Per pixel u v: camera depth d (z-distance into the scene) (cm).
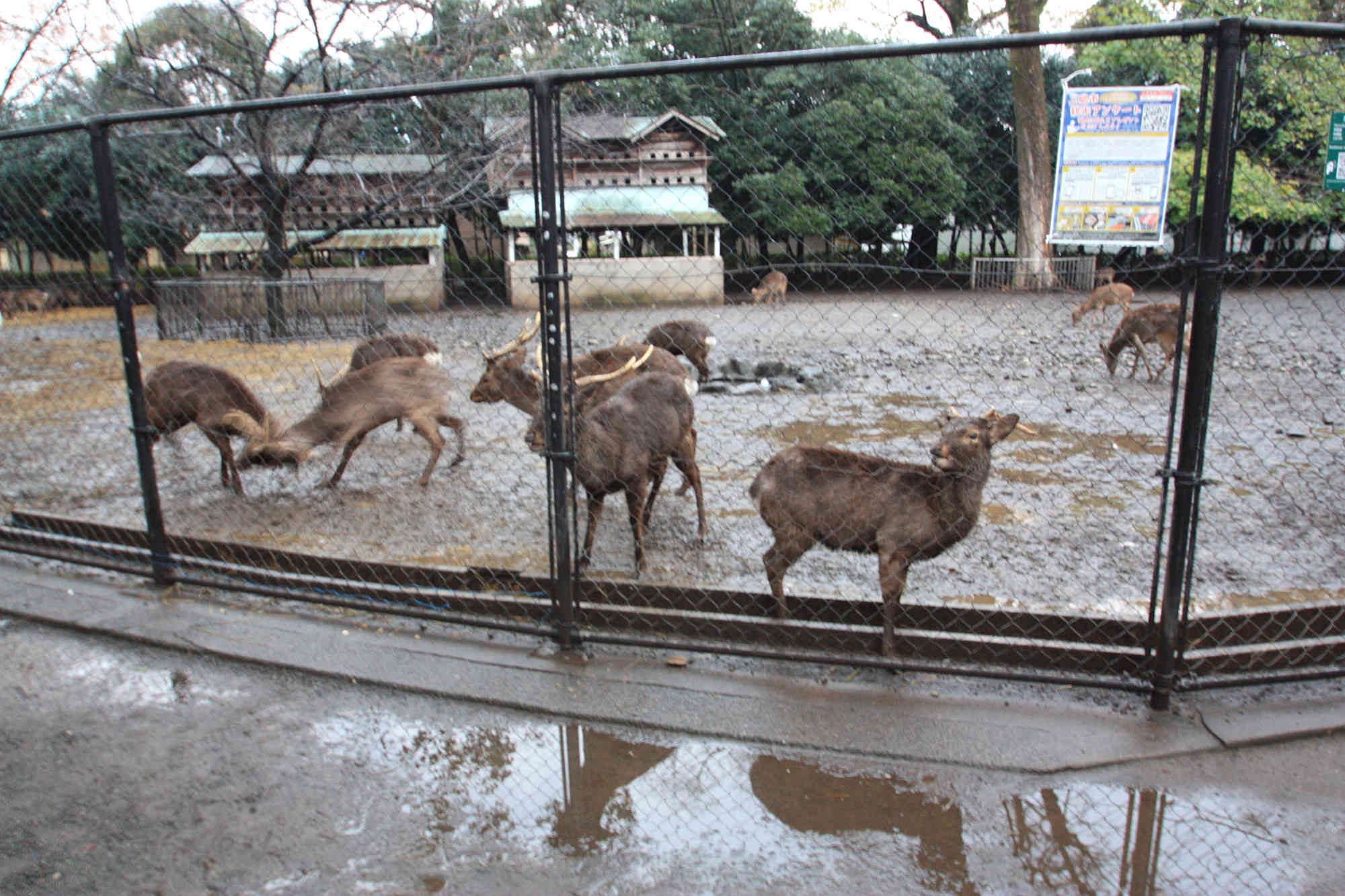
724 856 255
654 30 2612
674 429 514
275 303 1487
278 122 1552
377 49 1673
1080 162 300
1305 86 712
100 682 361
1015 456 761
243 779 295
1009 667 351
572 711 329
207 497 668
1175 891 238
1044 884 242
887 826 266
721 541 552
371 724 328
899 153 2236
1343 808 270
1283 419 884
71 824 272
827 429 873
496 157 1600
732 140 2508
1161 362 1266
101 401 1071
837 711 325
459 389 1027
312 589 429
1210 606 442
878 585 469
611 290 2241
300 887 245
